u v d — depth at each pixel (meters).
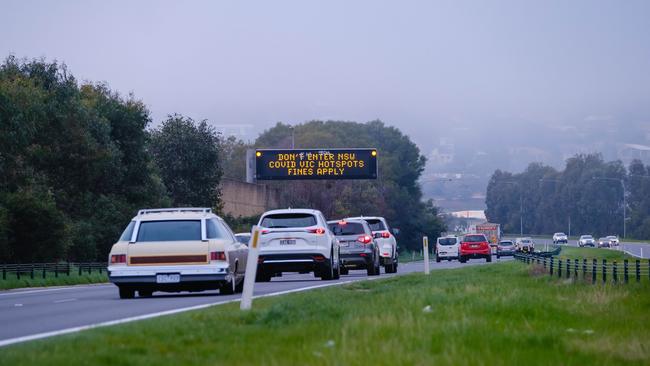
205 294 49.69
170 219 45.78
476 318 27.64
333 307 31.12
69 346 21.77
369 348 21.19
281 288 52.78
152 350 21.41
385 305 32.09
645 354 22.14
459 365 19.41
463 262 148.50
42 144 115.88
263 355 20.67
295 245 61.00
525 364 20.08
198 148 155.88
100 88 139.50
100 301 44.78
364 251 75.31
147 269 44.91
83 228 112.44
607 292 41.19
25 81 115.88
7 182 103.06
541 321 28.50
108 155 121.12
